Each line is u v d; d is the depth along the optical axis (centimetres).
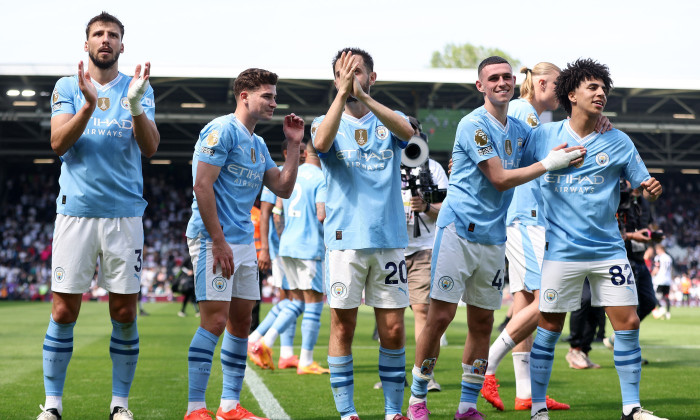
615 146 384
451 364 679
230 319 402
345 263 366
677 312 2016
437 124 2742
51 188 3769
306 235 622
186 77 2430
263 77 399
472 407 401
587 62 386
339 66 373
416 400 396
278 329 642
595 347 880
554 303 388
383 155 372
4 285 2980
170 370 621
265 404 454
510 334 450
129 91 372
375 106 358
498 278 401
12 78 2542
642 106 3023
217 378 570
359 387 530
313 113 2719
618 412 430
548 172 389
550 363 394
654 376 602
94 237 383
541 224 477
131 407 438
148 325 1259
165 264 3152
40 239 3475
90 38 391
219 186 393
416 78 2494
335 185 373
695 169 3425
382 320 373
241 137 396
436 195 487
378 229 365
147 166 3841
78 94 392
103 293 2727
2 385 521
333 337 374
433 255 400
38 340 923
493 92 388
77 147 380
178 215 3728
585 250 382
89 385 524
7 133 3322
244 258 400
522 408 450
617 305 383
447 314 393
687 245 3575
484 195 392
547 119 1973
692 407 448
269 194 675
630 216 651
